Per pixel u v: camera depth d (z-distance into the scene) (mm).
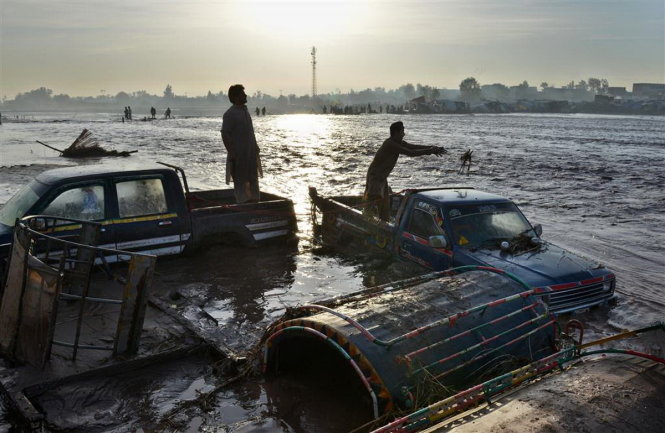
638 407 3799
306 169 22906
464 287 5887
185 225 9125
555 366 4840
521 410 3803
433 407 3936
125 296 5637
